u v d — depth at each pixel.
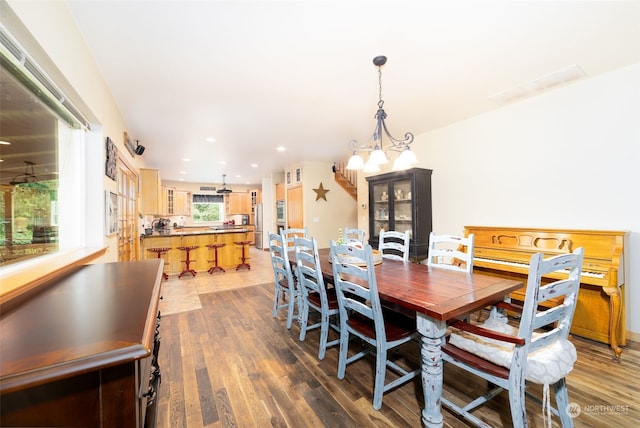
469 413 1.53
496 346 1.38
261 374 1.96
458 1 1.60
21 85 1.37
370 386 1.83
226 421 1.51
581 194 2.65
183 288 4.36
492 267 2.87
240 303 3.59
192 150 4.99
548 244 2.64
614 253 2.23
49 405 0.55
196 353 2.27
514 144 3.14
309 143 4.64
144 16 1.66
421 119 3.59
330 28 1.81
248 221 10.47
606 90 2.48
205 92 2.69
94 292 1.06
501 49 2.08
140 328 0.70
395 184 4.34
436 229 4.03
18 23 1.11
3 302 0.88
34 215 1.57
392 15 1.70
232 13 1.66
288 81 2.51
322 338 2.18
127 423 0.61
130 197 3.88
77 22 1.69
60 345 0.60
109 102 2.56
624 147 2.41
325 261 2.72
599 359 2.09
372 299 1.62
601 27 1.83
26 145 1.46
